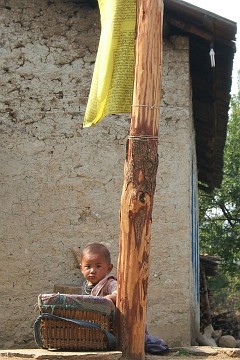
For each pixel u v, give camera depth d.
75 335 5.17
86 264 5.83
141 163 5.29
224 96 9.91
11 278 8.07
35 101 8.50
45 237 8.16
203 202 20.95
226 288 19.92
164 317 7.89
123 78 5.73
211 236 20.16
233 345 10.92
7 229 8.18
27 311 7.99
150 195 5.29
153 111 5.37
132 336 5.16
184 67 8.58
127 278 5.19
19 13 8.74
